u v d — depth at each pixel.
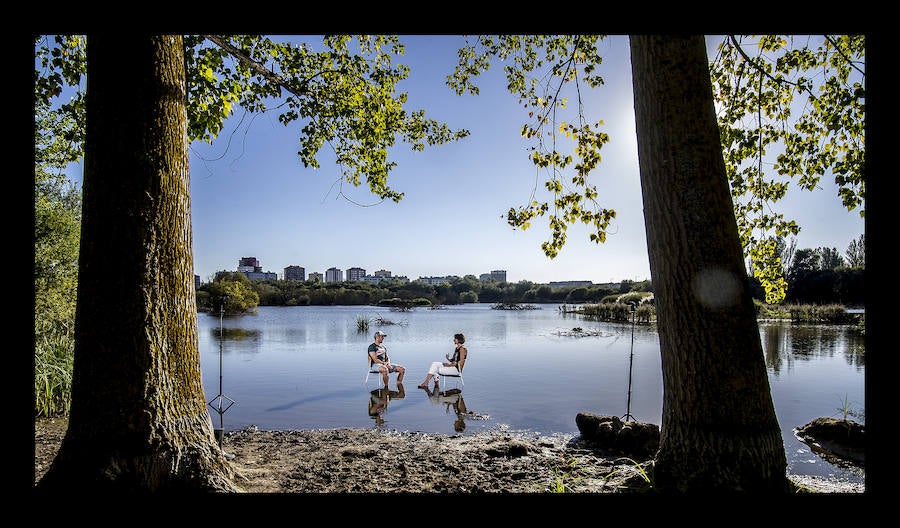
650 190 3.97
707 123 3.80
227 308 41.03
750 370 3.60
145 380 3.50
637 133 4.12
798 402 9.04
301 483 4.41
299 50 7.72
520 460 5.42
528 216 6.29
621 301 36.72
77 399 3.45
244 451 5.77
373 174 9.10
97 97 3.57
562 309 48.44
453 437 6.85
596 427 6.57
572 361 15.03
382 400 9.56
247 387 10.87
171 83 3.79
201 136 6.79
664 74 3.83
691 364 3.68
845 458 5.92
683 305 3.73
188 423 3.73
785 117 6.62
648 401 9.44
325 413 8.49
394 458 5.47
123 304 3.47
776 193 6.69
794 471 5.50
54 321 8.81
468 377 12.20
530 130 6.36
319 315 45.72
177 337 3.73
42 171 9.52
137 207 3.55
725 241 3.70
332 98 7.99
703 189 3.72
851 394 9.70
